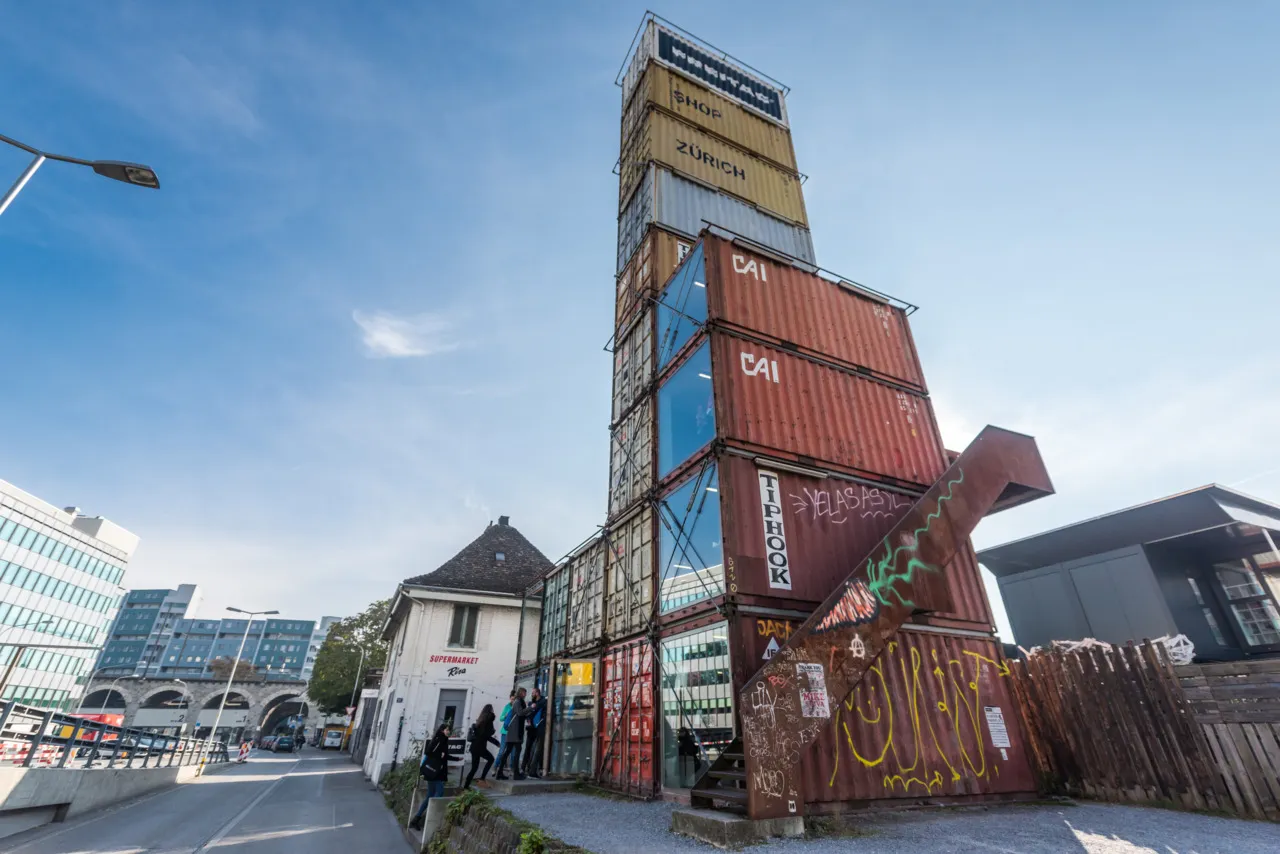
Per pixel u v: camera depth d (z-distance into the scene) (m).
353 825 13.03
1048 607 17.30
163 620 142.25
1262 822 7.10
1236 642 15.12
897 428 11.77
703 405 10.25
